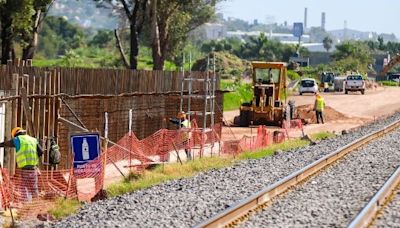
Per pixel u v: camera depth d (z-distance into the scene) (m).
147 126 76.25
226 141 77.19
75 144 48.59
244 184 47.59
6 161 48.28
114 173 55.88
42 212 40.41
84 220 36.62
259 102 108.94
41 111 53.72
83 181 52.78
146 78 77.31
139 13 143.25
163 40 154.25
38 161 48.28
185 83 86.62
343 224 33.62
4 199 41.34
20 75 54.09
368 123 115.12
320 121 118.88
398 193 42.41
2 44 117.38
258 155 67.12
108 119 66.81
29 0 112.56
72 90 63.31
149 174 54.53
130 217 36.62
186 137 67.12
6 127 48.50
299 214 36.25
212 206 39.44
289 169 55.22
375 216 35.28
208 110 91.31
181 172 56.78
